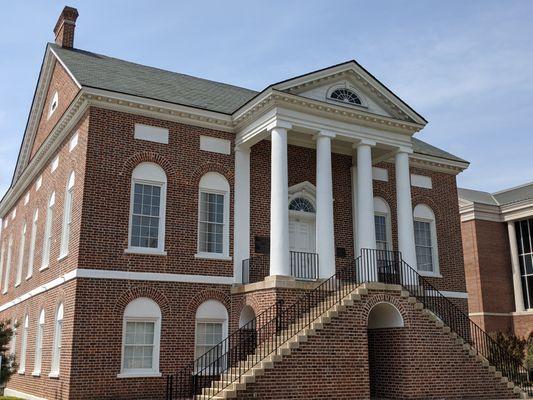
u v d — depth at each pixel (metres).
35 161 27.22
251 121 22.33
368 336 21.00
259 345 18.42
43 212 25.80
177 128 21.98
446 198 29.25
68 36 28.39
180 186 21.53
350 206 25.42
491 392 20.39
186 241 21.20
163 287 20.34
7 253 34.34
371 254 21.84
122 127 20.83
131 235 20.36
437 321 20.22
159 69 28.59
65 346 18.95
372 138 22.95
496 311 41.41
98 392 18.38
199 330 20.88
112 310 19.22
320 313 18.66
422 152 28.52
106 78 22.58
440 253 28.28
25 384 24.31
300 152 24.80
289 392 16.83
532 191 45.38
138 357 19.52
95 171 19.97
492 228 43.25
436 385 19.53
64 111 22.78
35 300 24.73
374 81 23.02
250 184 23.06
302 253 21.86
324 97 22.27
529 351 29.58
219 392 16.08
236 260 21.97
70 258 20.00
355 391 18.00
